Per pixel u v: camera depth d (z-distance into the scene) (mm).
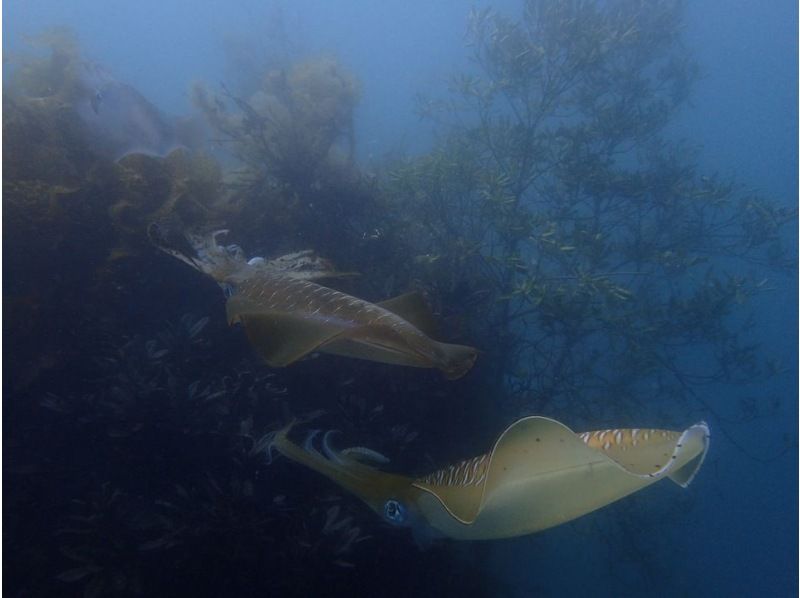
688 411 11281
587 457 1593
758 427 18125
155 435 5344
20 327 6016
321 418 6234
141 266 6703
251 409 5719
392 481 1991
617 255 10555
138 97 6586
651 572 11523
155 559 4746
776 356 11047
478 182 9117
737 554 19844
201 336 6430
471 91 9914
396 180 9000
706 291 9469
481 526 1727
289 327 2129
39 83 7367
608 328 9531
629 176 9930
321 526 5125
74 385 6199
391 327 2045
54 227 6359
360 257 8219
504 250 9062
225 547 4785
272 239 7922
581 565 13422
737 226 10430
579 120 10602
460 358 1984
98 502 4820
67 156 6719
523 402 9102
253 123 8031
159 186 7070
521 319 9703
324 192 8523
